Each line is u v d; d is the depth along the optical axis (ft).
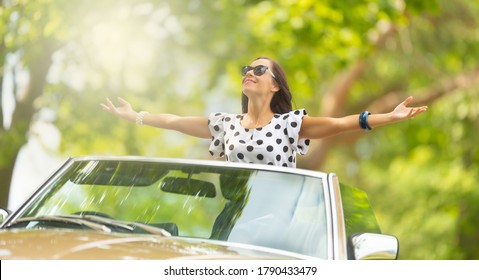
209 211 27.99
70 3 73.36
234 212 27.81
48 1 71.41
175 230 27.58
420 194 129.29
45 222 27.43
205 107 119.55
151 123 37.27
